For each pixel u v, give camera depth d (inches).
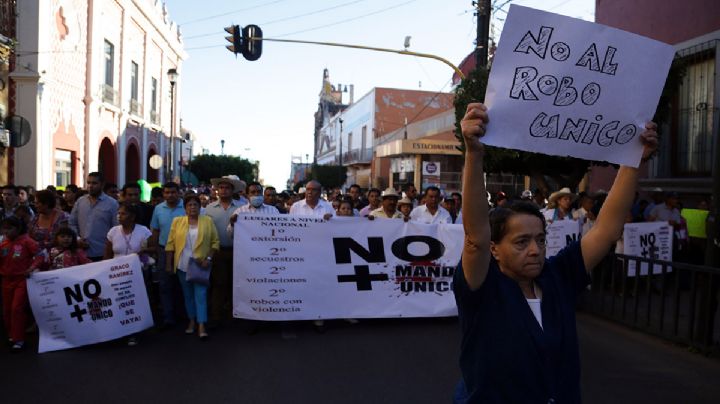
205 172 1749.5
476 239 79.2
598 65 86.2
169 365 229.8
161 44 1206.9
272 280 287.4
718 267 253.1
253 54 516.4
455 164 1118.4
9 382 209.2
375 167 1686.8
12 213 356.5
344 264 297.9
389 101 1768.0
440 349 254.7
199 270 268.2
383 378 214.2
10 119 563.5
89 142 789.9
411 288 305.4
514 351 77.9
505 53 84.3
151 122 1141.7
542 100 84.9
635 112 87.7
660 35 511.8
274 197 436.8
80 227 313.1
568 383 79.4
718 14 445.1
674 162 494.0
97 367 227.6
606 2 596.1
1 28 597.0
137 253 281.4
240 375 217.2
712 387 207.2
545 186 458.3
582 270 87.9
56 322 251.9
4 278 254.8
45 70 638.5
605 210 90.2
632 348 256.7
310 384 207.3
